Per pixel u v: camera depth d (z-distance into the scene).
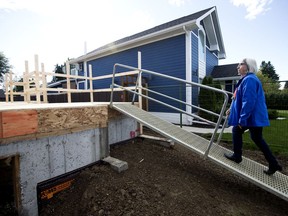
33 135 1.97
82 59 12.70
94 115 2.73
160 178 2.58
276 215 2.03
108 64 11.29
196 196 2.24
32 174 1.99
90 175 2.43
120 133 3.86
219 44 12.50
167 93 8.52
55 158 2.22
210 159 2.52
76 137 2.48
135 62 9.84
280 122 7.72
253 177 2.28
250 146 4.57
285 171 3.19
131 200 2.01
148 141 4.28
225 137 5.46
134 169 2.75
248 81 2.22
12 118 1.79
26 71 5.80
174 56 8.32
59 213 2.01
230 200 2.26
